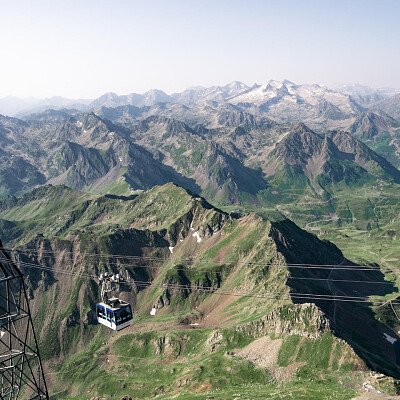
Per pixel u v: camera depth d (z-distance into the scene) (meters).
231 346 172.50
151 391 164.12
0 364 53.16
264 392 130.12
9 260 53.03
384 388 120.88
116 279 73.31
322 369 138.38
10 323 53.47
